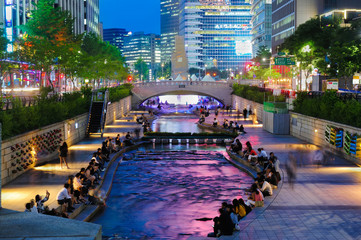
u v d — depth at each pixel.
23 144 28.28
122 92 90.00
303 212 18.36
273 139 47.16
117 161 36.56
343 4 122.44
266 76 129.75
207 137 50.12
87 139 48.78
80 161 33.38
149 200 24.41
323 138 39.12
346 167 29.41
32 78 84.00
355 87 63.12
